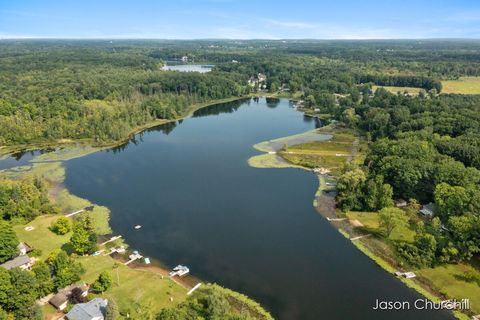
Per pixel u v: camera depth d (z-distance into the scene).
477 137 187.00
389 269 111.50
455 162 156.25
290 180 178.75
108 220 139.88
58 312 91.31
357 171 153.38
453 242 116.00
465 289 101.25
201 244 124.69
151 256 117.62
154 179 180.00
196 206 151.88
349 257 118.06
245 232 132.25
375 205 145.50
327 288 103.69
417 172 150.38
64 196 160.00
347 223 137.88
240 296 99.38
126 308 92.19
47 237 126.00
